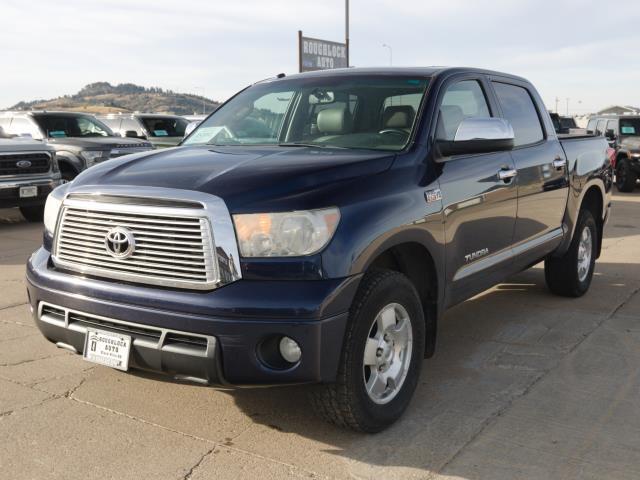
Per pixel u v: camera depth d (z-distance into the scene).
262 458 3.13
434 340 3.85
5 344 4.71
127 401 3.76
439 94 4.05
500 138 3.92
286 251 2.95
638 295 6.19
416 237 3.47
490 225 4.30
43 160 10.95
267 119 4.32
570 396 3.87
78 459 3.11
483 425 3.49
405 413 3.63
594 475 2.99
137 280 3.12
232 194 2.99
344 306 3.01
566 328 5.17
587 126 19.91
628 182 16.56
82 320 3.28
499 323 5.31
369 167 3.39
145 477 2.96
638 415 3.61
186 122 18.02
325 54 26.48
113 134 14.41
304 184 3.09
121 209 3.14
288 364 3.01
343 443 3.28
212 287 2.96
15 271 7.18
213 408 3.68
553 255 5.61
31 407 3.66
